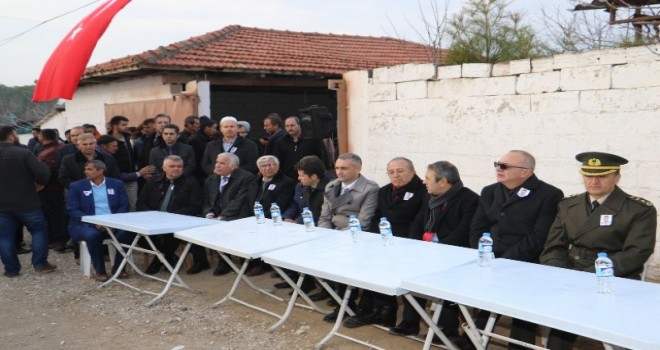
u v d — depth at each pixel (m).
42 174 6.27
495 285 2.93
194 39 11.03
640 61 5.18
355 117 7.95
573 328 2.36
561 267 3.61
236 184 6.10
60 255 7.27
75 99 13.74
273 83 10.43
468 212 4.30
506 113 6.19
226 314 4.82
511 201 3.98
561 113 5.76
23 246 7.82
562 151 5.79
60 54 7.55
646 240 3.32
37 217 6.32
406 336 4.14
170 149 7.04
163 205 6.39
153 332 4.46
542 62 5.86
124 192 6.38
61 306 5.18
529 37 8.06
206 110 9.06
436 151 6.92
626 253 3.34
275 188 5.83
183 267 6.32
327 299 5.10
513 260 3.50
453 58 8.03
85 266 6.06
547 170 5.92
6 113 26.17
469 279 3.05
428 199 4.50
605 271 2.76
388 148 7.49
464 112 6.57
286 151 7.04
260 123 13.83
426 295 3.19
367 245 4.09
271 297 5.23
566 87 5.70
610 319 2.39
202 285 5.67
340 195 5.00
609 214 3.45
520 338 3.50
